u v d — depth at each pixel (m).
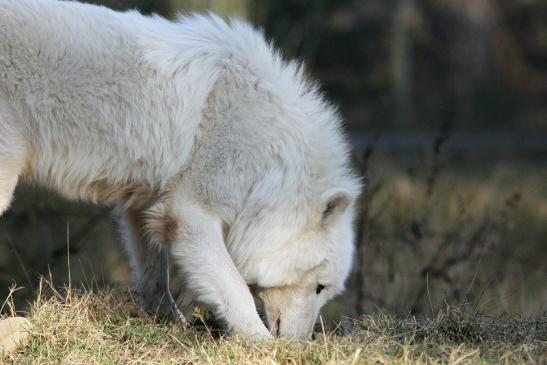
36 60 12.30
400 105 65.00
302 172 12.86
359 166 21.67
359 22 66.75
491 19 68.06
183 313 14.18
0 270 19.33
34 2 12.45
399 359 10.84
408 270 19.41
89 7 12.87
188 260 12.61
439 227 22.47
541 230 25.47
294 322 13.23
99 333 12.02
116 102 12.58
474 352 10.81
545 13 67.56
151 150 12.73
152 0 22.45
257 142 12.65
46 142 12.62
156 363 11.30
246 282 13.28
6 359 11.47
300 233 12.97
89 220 21.00
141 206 13.45
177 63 12.76
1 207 12.58
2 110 12.30
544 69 68.19
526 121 65.44
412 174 25.56
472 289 18.48
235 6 25.80
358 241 19.14
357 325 13.14
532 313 15.87
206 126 12.73
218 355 11.32
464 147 50.19
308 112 13.19
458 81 67.88
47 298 13.59
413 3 65.69
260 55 13.12
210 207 12.70
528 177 38.59
